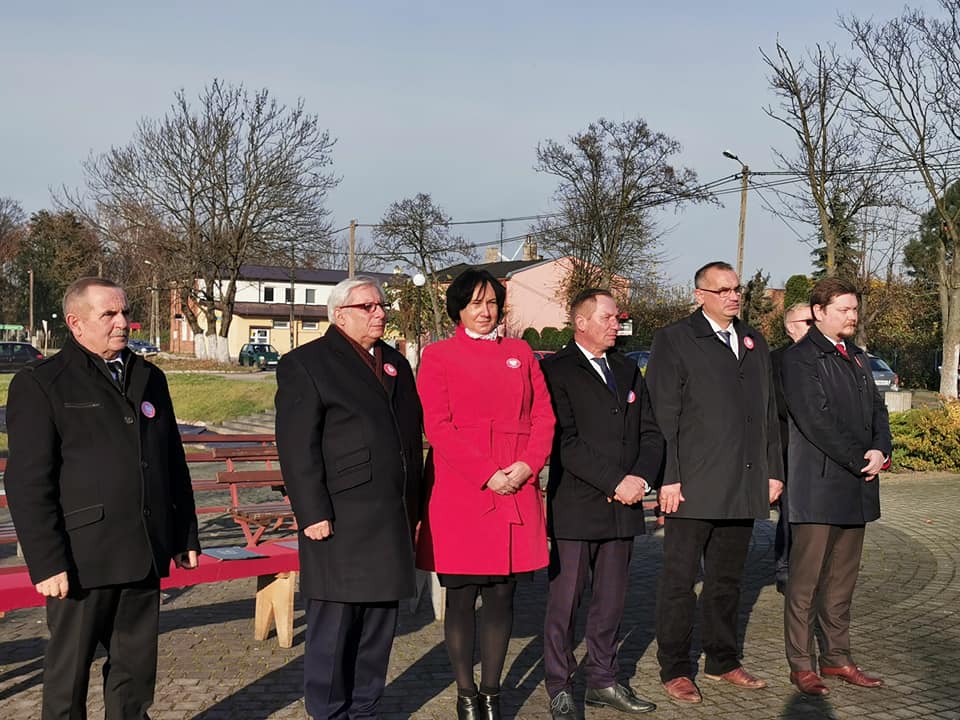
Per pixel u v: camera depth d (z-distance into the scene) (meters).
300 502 3.77
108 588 3.50
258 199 37.38
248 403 22.44
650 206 38.94
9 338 71.31
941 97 23.03
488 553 4.02
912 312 39.00
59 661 3.48
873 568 7.55
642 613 6.28
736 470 4.55
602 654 4.44
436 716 4.35
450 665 5.12
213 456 8.47
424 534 4.19
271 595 5.47
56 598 3.46
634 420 4.51
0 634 5.77
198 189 37.25
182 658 5.21
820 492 4.66
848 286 4.78
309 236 37.78
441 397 4.17
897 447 13.51
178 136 36.66
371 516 3.82
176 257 37.84
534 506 4.20
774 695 4.62
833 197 27.06
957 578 7.19
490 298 4.23
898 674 4.95
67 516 3.43
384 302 4.08
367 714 3.98
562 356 4.54
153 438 3.64
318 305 64.31
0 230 71.31
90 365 3.56
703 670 5.04
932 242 36.59
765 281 53.00
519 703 4.55
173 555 3.77
